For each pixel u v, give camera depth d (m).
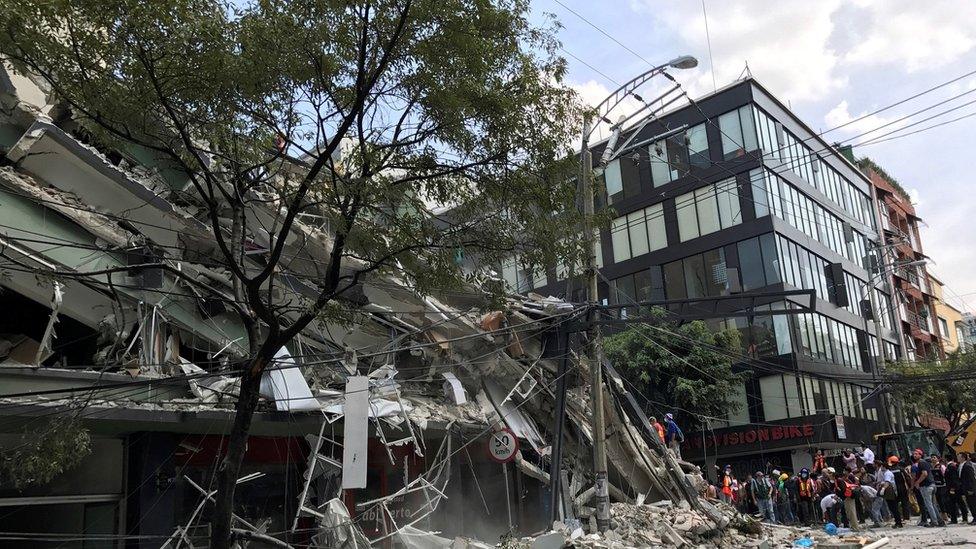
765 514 21.81
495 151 9.12
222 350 12.16
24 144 10.95
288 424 11.98
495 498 16.98
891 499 19.31
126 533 10.59
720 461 34.62
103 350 11.45
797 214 36.03
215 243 12.47
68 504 10.51
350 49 8.45
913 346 48.06
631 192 37.75
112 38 7.87
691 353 29.08
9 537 9.35
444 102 8.48
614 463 17.94
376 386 13.24
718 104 35.31
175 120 7.96
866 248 39.47
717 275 34.12
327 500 12.73
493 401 16.08
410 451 15.12
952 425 37.69
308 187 8.09
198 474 11.62
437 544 12.93
